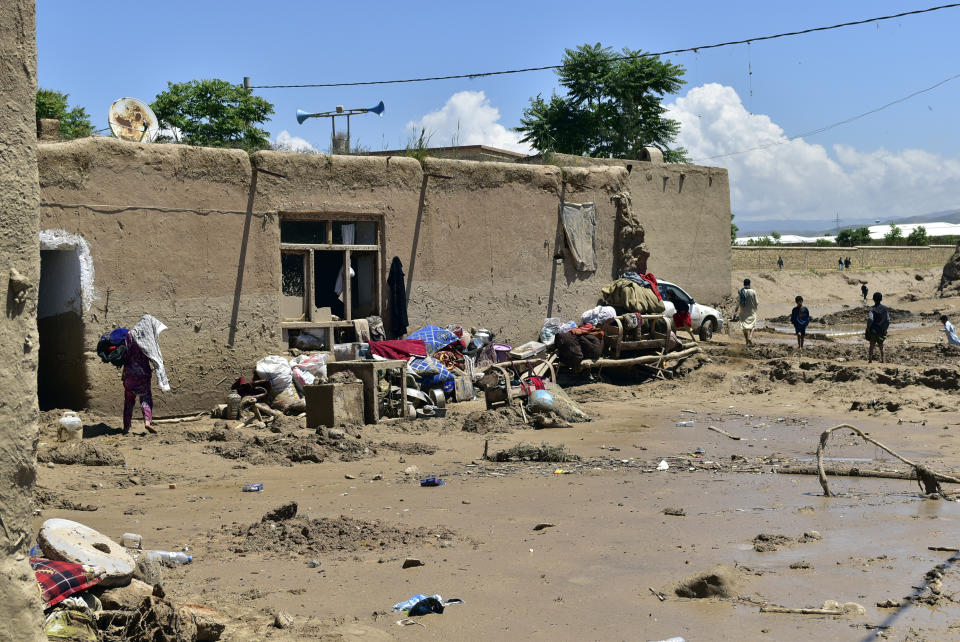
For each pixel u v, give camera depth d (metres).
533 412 13.82
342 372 13.48
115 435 12.45
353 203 16.12
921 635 4.82
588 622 5.13
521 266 18.61
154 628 4.41
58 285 13.77
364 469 10.32
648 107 45.59
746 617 5.18
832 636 4.84
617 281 19.78
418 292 17.06
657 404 15.90
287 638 4.81
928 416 13.48
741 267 57.53
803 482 9.34
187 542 6.95
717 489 8.99
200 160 14.37
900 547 6.64
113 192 13.50
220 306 14.60
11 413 3.42
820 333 30.23
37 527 7.21
